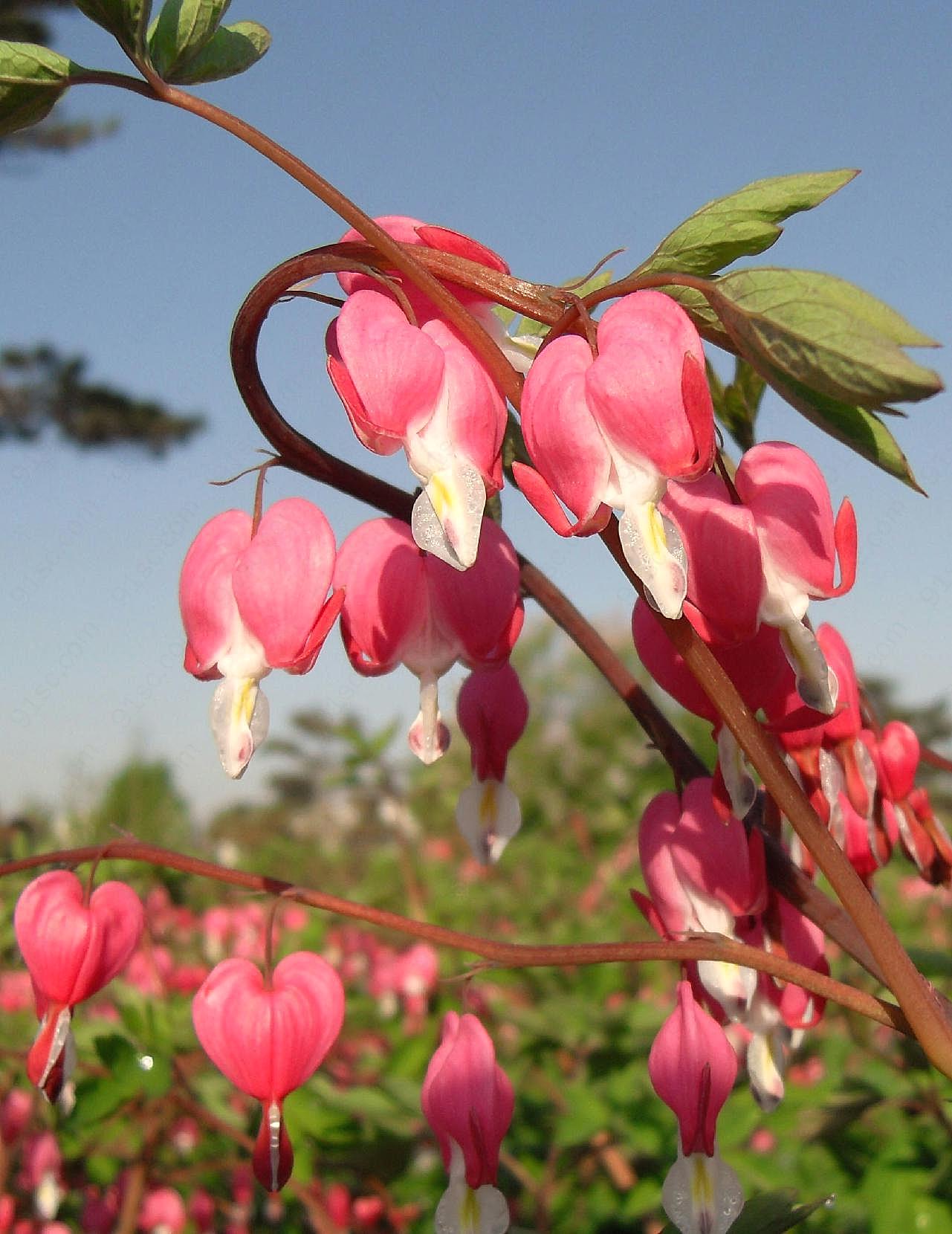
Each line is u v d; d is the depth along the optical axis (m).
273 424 0.21
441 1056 0.21
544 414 0.16
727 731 0.19
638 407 0.16
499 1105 0.20
